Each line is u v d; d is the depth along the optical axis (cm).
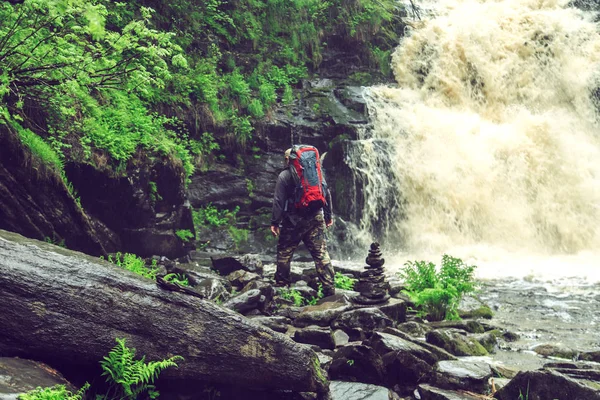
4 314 429
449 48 2033
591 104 2014
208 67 1645
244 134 1609
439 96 1988
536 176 1794
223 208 1519
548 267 1445
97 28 579
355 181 1669
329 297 809
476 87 2014
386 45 2072
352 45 2031
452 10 2258
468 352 710
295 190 833
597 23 2181
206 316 489
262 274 996
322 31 2012
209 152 1548
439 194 1730
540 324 901
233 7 1859
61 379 434
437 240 1666
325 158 1698
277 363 501
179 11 1659
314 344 657
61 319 443
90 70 754
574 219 1761
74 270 458
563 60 2058
